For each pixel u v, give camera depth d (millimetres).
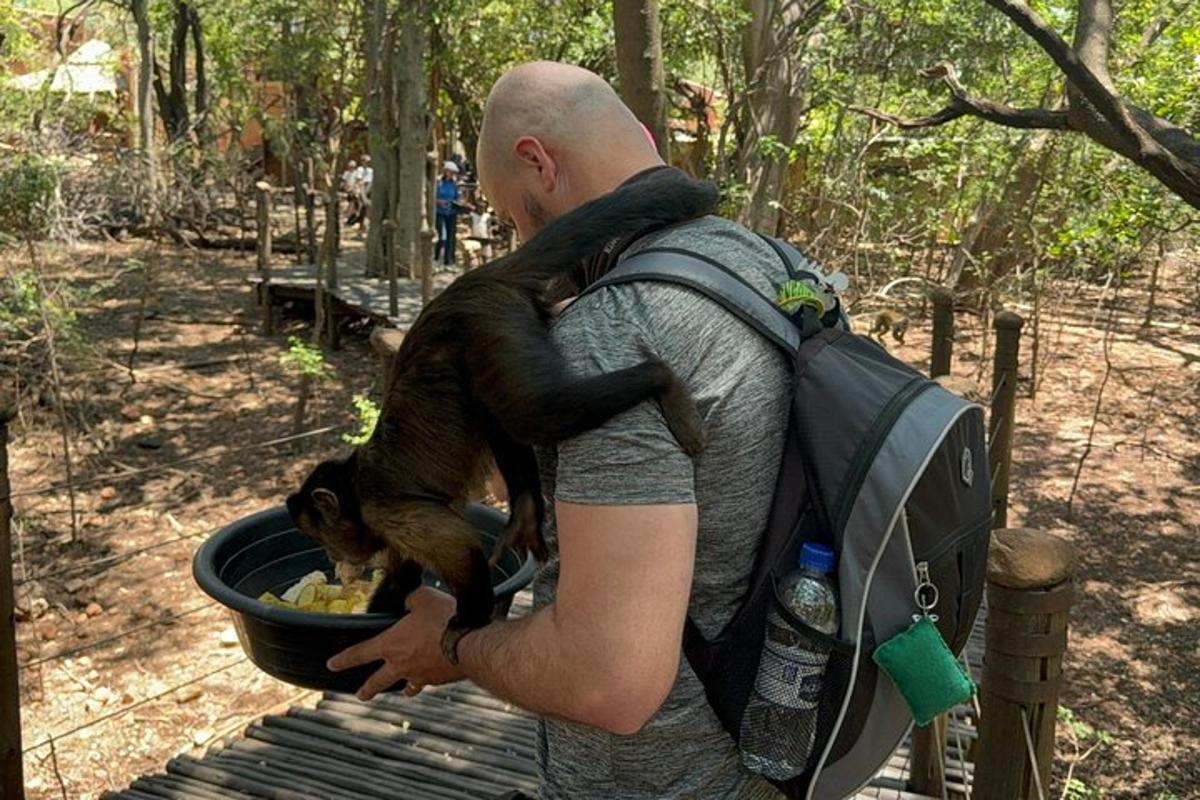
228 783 4324
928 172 14414
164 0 26578
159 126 30406
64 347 12820
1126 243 11469
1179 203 10070
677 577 1646
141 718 7438
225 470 11867
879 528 1751
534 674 1754
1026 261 15922
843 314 2057
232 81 25266
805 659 1796
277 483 11602
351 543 2305
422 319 2102
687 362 1754
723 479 1792
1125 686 8219
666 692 1670
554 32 15070
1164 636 8914
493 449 2105
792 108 11391
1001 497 6777
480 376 1887
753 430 1795
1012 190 14125
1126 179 10148
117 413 13242
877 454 1757
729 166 12023
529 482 2104
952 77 7016
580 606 1669
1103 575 9875
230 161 25750
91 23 31625
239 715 7488
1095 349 16625
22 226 12461
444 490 2100
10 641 3646
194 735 7238
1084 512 11109
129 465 11844
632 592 1633
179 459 12094
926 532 1812
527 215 2104
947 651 1785
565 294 2229
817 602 1777
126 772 6832
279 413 13602
